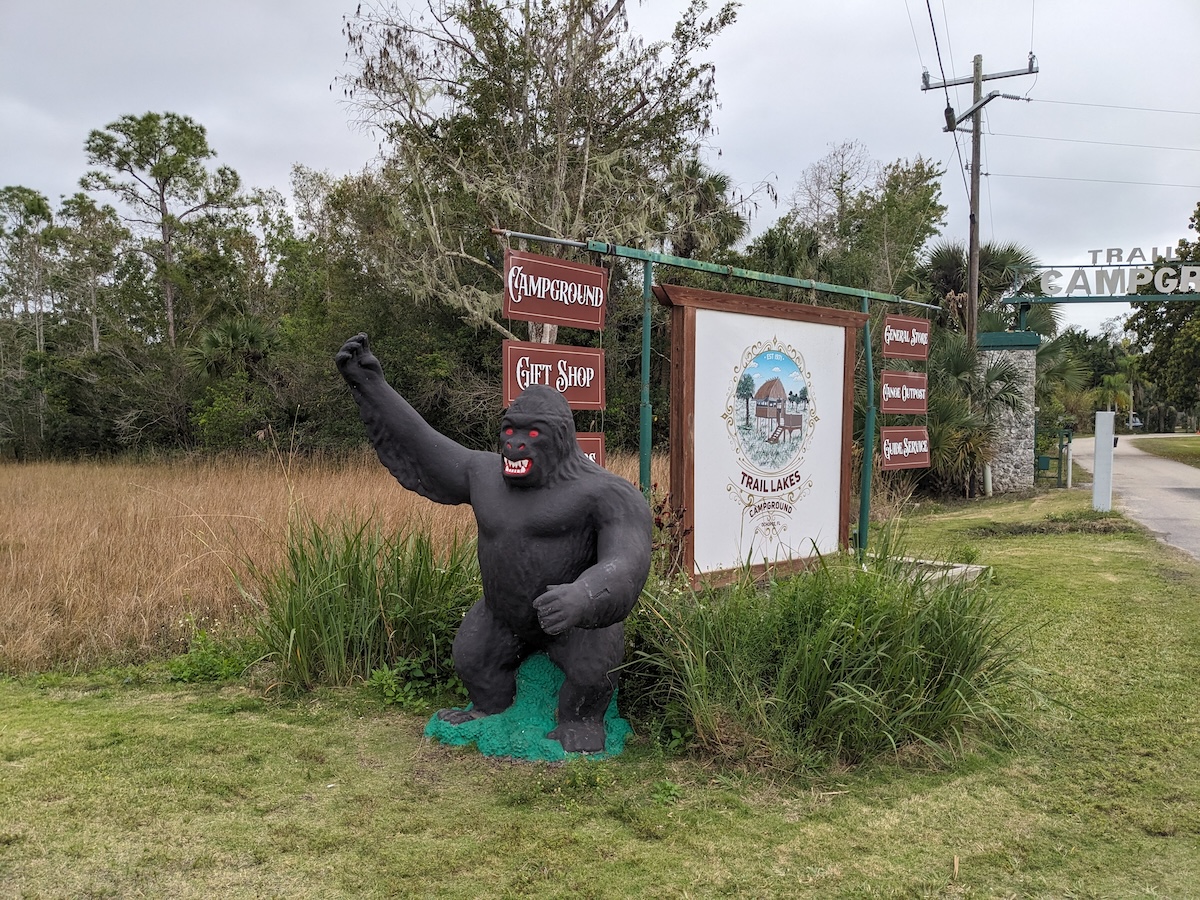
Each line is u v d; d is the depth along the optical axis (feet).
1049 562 27.40
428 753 12.01
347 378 12.50
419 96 59.98
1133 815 10.34
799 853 9.25
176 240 97.30
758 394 19.85
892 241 75.72
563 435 11.53
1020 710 13.78
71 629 18.20
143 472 53.83
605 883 8.54
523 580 11.60
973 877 8.83
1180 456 84.84
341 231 72.23
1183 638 17.97
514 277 15.29
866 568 14.94
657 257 17.72
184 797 10.57
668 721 12.41
